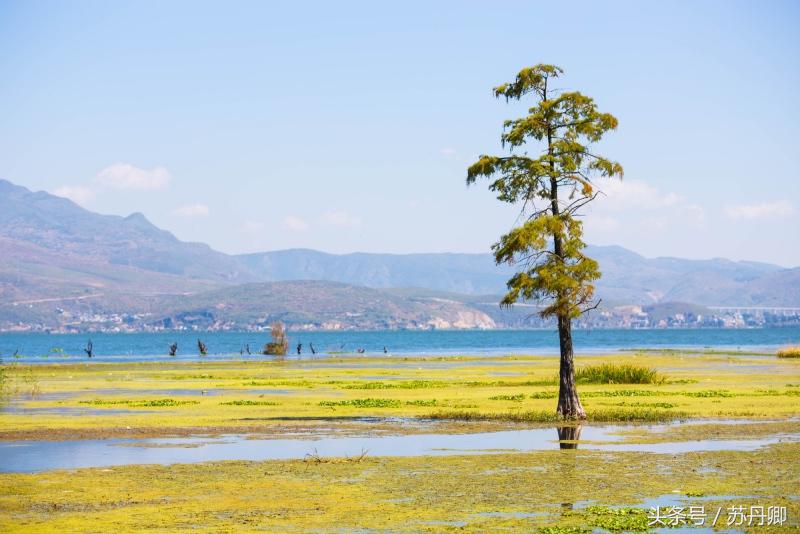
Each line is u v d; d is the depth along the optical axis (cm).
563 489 2923
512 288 4956
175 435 4384
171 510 2658
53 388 8144
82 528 2442
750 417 4972
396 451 3775
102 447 3962
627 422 4781
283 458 3612
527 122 4888
